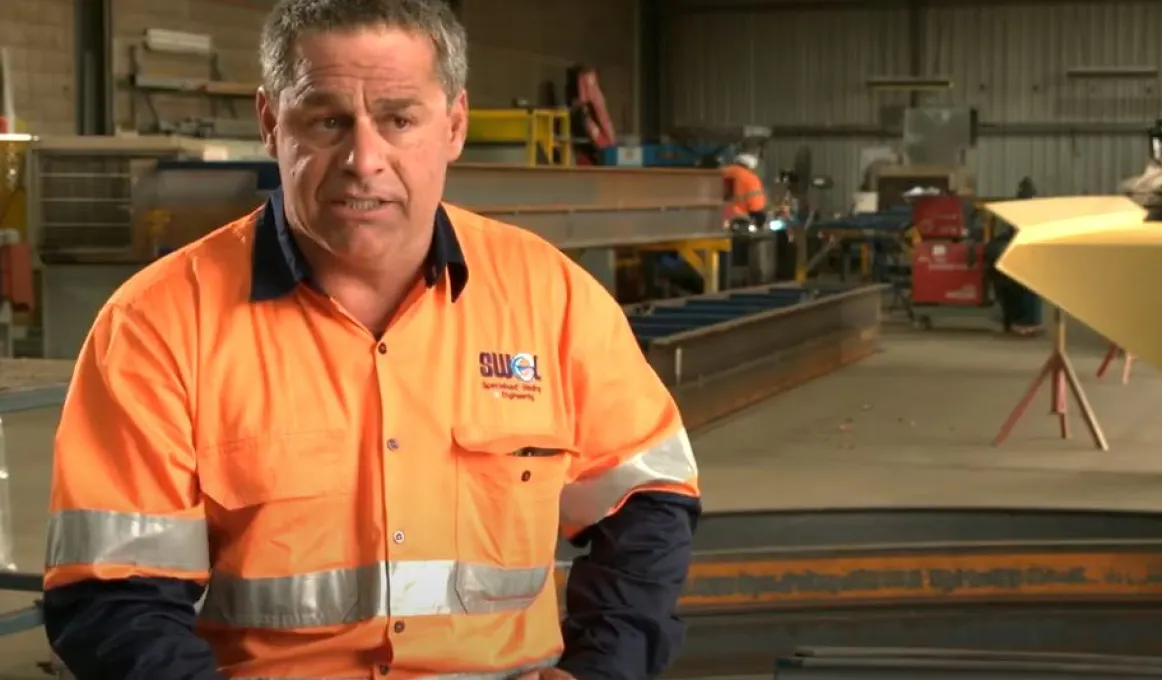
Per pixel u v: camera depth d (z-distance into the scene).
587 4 24.14
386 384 1.65
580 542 1.90
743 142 21.59
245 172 9.70
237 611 1.64
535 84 22.33
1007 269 4.48
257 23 16.05
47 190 10.12
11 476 7.46
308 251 1.67
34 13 13.20
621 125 25.67
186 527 1.60
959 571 4.46
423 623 1.66
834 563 4.44
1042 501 7.11
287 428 1.62
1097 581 4.46
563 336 1.77
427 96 1.60
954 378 11.45
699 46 26.56
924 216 14.93
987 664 2.65
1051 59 25.25
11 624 3.94
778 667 2.63
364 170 1.56
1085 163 25.31
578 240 10.41
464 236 1.77
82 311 10.24
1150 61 24.89
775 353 10.48
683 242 13.84
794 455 8.32
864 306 12.78
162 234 9.86
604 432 1.79
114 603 1.56
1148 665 2.66
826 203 26.05
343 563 1.64
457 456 1.67
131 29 14.12
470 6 20.17
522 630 1.74
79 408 1.61
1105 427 9.23
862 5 25.81
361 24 1.56
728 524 5.32
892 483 7.56
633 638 1.73
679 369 8.64
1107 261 4.40
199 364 1.62
